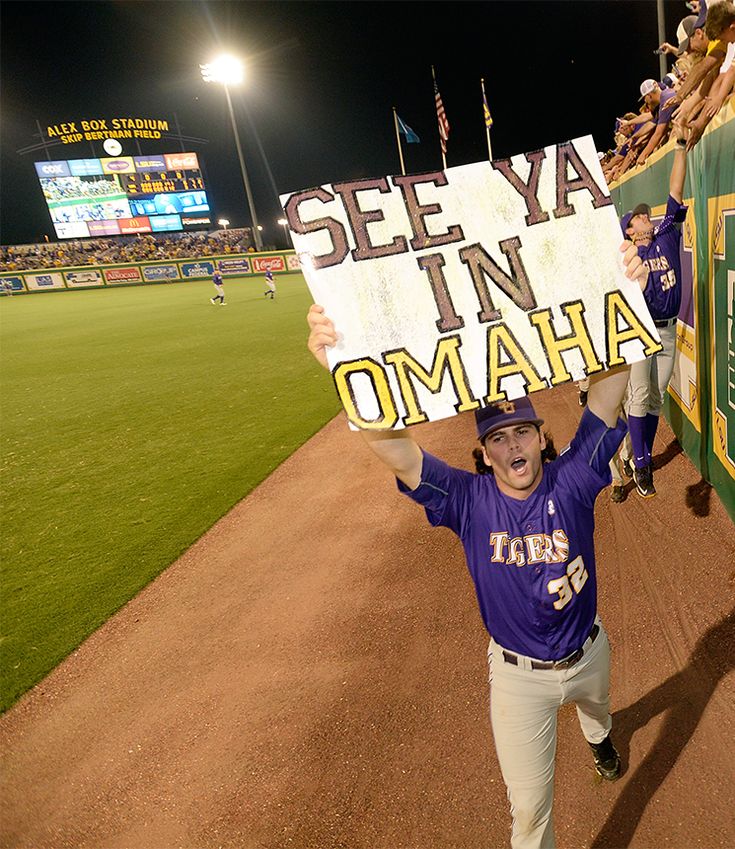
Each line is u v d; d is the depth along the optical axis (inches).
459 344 68.2
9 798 108.5
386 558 172.6
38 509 236.2
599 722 88.5
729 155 134.0
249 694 126.3
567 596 70.2
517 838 76.1
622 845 86.9
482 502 72.4
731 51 129.3
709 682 110.1
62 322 954.7
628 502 175.2
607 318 70.0
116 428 341.1
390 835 93.0
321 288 66.6
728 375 147.8
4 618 162.4
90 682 135.4
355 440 278.5
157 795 105.4
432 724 111.7
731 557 140.6
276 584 166.9
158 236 2361.0
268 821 98.1
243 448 285.3
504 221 68.7
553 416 270.1
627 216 161.3
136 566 183.8
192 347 600.4
